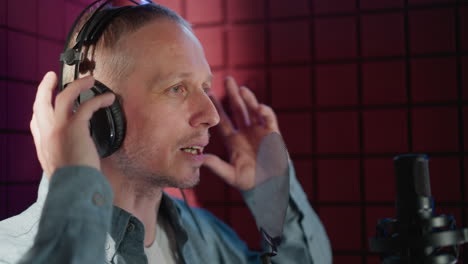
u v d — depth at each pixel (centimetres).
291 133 217
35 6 175
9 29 163
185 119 100
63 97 85
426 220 84
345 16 214
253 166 144
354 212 212
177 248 118
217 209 221
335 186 214
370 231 210
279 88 218
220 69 223
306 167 216
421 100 208
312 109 216
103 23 101
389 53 210
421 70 208
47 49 180
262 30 220
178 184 101
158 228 118
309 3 216
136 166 100
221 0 223
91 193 81
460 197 204
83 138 83
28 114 171
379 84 211
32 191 172
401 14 209
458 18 206
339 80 213
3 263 93
